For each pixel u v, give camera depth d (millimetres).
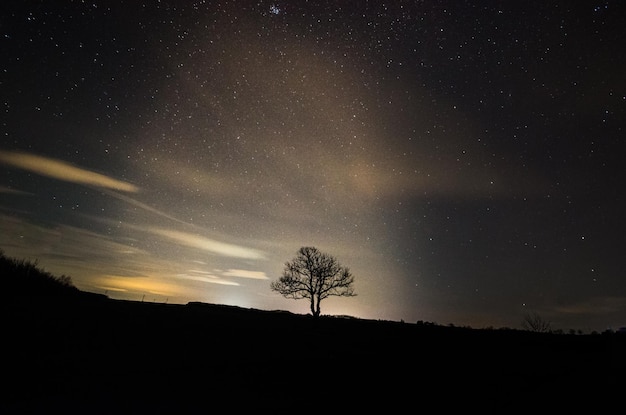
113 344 13602
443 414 9625
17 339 12359
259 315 27156
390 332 24016
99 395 8797
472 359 16859
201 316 22266
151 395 9125
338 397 10445
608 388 12328
